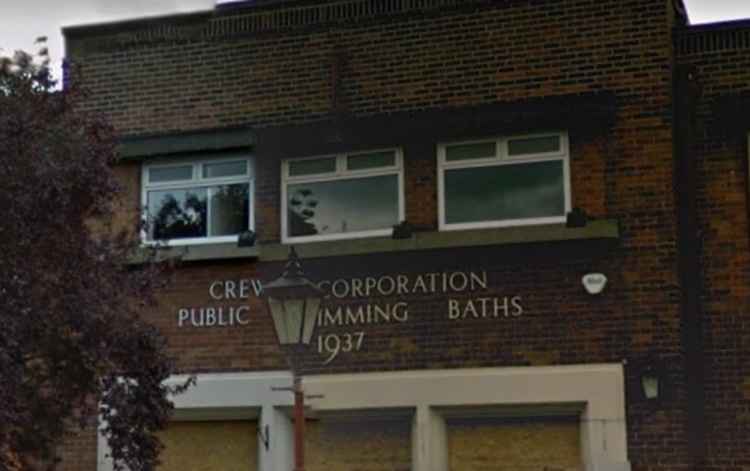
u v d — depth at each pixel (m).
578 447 12.77
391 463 13.32
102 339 9.30
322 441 13.61
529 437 12.96
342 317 13.65
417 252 13.49
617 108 13.10
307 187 14.20
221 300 14.17
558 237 13.01
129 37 15.15
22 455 9.77
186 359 14.18
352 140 14.03
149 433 10.23
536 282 13.06
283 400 13.66
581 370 12.73
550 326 12.95
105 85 15.16
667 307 12.61
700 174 12.88
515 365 12.99
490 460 13.04
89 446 14.12
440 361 13.24
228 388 13.91
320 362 13.65
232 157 14.64
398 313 13.47
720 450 12.30
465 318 13.23
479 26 13.73
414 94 13.88
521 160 13.41
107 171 9.78
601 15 13.30
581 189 13.09
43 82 9.86
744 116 12.85
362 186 13.98
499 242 13.20
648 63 13.05
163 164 14.84
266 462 13.60
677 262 12.70
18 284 8.73
